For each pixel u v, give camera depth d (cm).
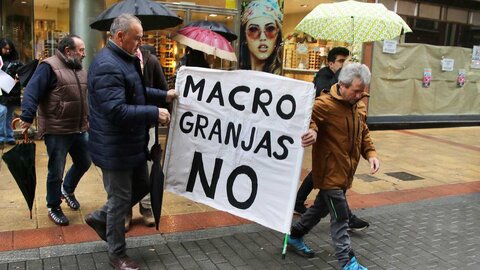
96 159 335
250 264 379
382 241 441
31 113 388
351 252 352
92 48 798
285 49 1051
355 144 350
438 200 579
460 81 1270
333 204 350
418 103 1211
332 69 462
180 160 367
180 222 458
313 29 533
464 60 1271
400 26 496
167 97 361
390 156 842
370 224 484
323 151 349
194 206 507
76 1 787
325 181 351
